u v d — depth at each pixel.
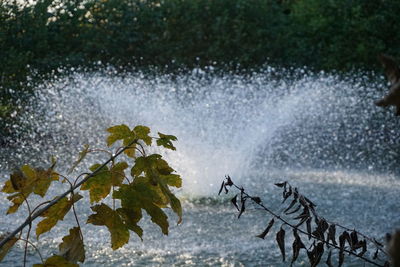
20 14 20.58
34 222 7.73
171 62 23.12
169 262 6.06
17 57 19.38
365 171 17.16
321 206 10.12
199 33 23.45
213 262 6.10
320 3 24.38
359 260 6.07
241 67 24.03
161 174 1.87
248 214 9.02
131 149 1.92
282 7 25.98
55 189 10.55
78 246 1.76
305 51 24.23
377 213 9.52
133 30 22.73
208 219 8.59
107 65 22.50
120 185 1.83
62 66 20.88
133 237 7.20
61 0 21.53
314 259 2.07
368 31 23.53
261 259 6.23
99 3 22.52
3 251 1.72
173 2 23.56
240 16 23.88
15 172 1.74
